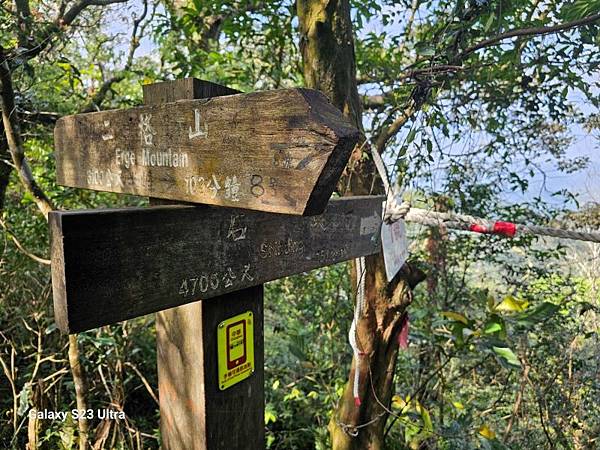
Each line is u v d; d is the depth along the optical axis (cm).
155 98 98
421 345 274
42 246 282
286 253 104
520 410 274
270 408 272
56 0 229
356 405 187
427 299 283
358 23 226
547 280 299
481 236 283
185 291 83
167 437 108
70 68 245
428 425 198
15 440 237
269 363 321
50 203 198
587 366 272
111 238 72
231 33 264
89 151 108
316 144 62
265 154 69
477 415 266
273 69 260
